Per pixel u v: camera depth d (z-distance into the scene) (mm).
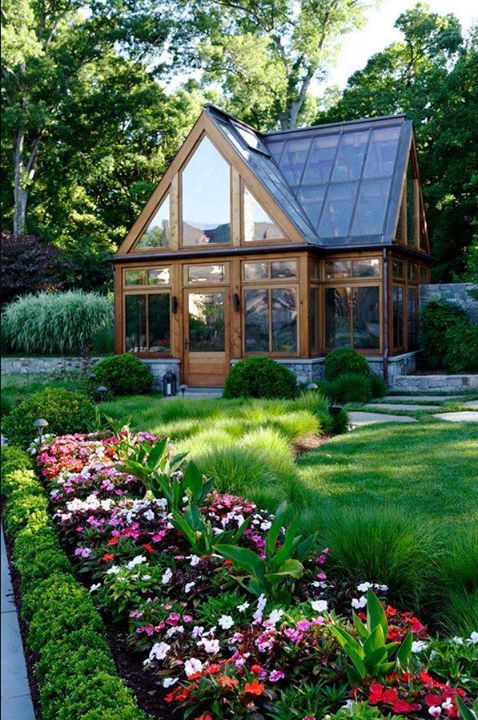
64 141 30828
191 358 17266
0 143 30500
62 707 2902
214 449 6828
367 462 8148
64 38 31188
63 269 26297
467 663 3045
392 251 17016
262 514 5391
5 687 3801
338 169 18391
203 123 17031
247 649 3199
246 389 13164
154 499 5520
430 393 15602
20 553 4844
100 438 8531
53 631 3584
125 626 4047
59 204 32375
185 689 2891
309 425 9797
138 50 30828
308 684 3082
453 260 25328
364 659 2896
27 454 8367
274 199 16234
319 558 4297
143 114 30562
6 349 21094
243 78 28891
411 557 4293
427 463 7977
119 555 4625
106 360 16234
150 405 12023
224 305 16906
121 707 2826
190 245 17219
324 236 17266
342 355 15438
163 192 17422
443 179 23750
